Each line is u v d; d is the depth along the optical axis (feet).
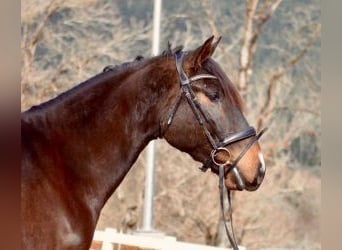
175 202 55.83
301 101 56.70
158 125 15.19
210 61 15.40
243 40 54.60
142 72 15.24
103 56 59.93
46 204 13.60
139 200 56.18
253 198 55.11
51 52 59.47
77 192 14.20
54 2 58.08
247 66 54.13
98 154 14.60
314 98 56.54
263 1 57.62
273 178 55.83
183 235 55.72
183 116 15.02
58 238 13.65
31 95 57.52
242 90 53.88
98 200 14.53
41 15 58.23
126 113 14.94
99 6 59.88
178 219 55.93
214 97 15.01
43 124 14.35
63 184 13.99
